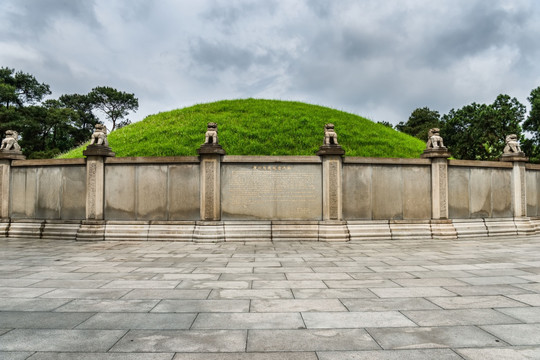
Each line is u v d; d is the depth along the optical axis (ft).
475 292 16.74
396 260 25.40
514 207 43.06
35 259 25.66
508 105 132.36
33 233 38.93
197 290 17.04
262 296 16.06
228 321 12.85
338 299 15.61
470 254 28.14
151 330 11.97
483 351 10.34
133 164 38.11
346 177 38.58
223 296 16.02
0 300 15.34
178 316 13.38
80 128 192.24
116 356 9.99
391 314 13.62
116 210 37.96
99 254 27.99
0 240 37.19
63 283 18.40
